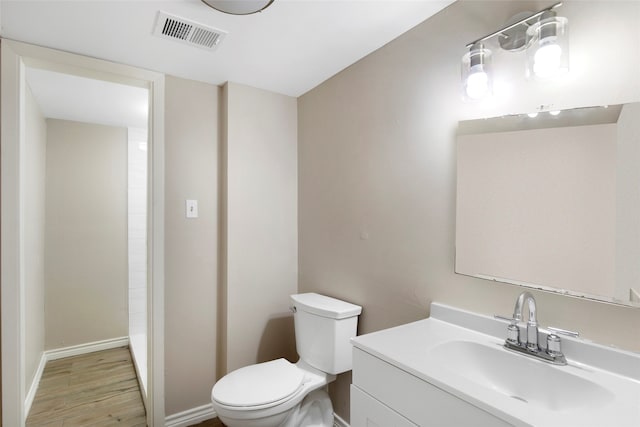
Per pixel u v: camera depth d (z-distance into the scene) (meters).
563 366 0.95
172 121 2.01
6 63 1.56
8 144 1.57
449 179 1.35
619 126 0.92
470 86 1.17
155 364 1.93
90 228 3.07
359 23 1.47
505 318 1.08
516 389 1.02
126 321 3.22
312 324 1.82
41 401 2.24
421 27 1.47
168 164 2.00
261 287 2.24
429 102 1.43
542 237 1.07
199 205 2.11
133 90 2.30
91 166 3.09
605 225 0.94
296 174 2.41
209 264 2.15
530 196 1.10
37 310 2.48
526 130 1.11
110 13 1.38
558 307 1.04
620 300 0.91
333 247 2.03
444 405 0.86
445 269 1.37
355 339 1.18
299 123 2.38
